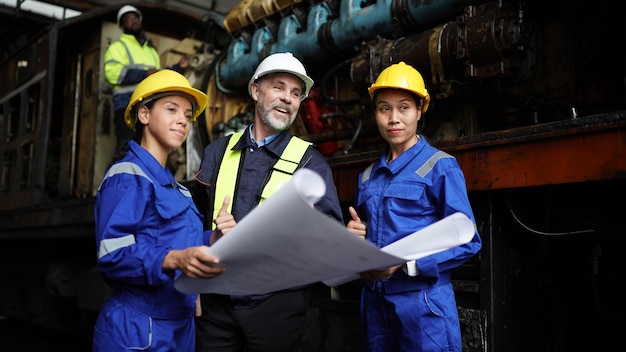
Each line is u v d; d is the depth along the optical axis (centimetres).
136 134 173
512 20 246
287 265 133
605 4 260
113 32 506
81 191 499
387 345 192
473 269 221
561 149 187
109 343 153
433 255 176
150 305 154
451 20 283
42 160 512
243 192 193
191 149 423
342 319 263
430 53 268
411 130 194
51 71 516
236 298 187
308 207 111
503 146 203
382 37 305
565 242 238
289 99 193
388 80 191
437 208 186
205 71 443
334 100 330
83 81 523
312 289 281
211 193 197
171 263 139
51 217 481
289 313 192
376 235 192
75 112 521
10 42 838
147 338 152
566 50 281
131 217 149
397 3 288
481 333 212
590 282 246
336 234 117
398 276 186
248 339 189
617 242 224
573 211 224
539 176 192
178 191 168
